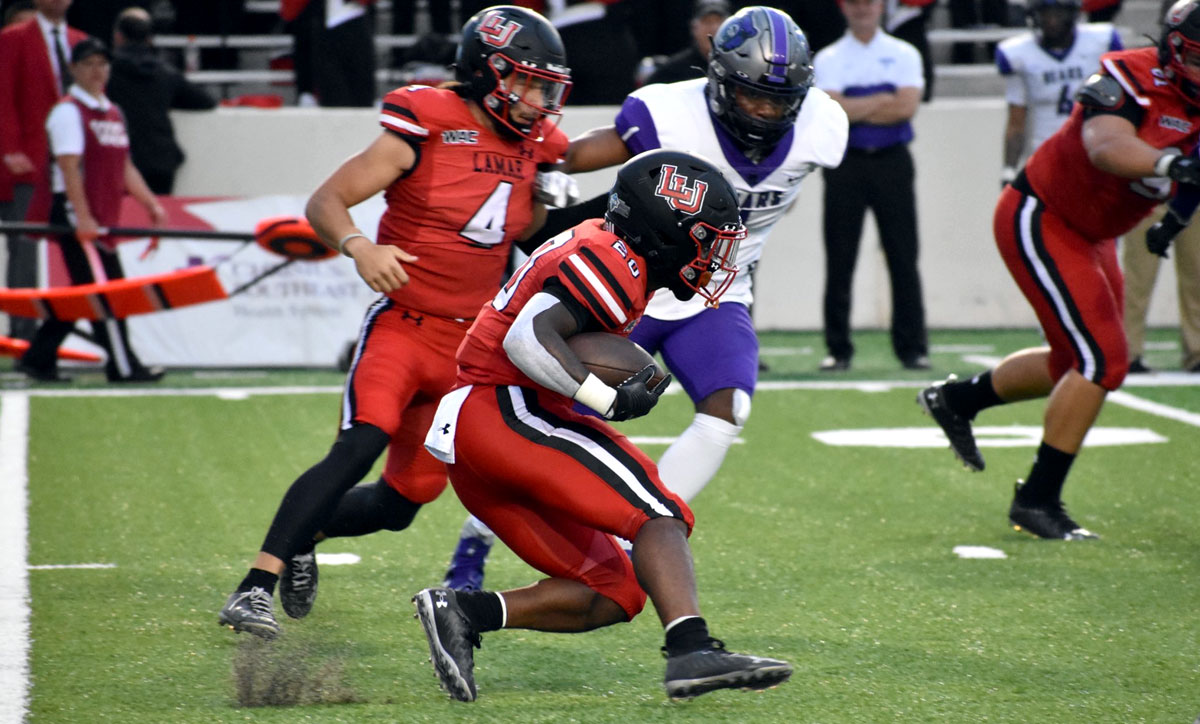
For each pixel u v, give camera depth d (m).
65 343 33.59
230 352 33.47
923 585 15.80
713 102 14.88
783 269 39.12
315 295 33.66
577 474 11.29
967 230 38.88
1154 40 17.25
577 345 11.35
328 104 37.78
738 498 20.45
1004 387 19.27
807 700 11.87
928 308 39.25
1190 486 21.17
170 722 11.20
